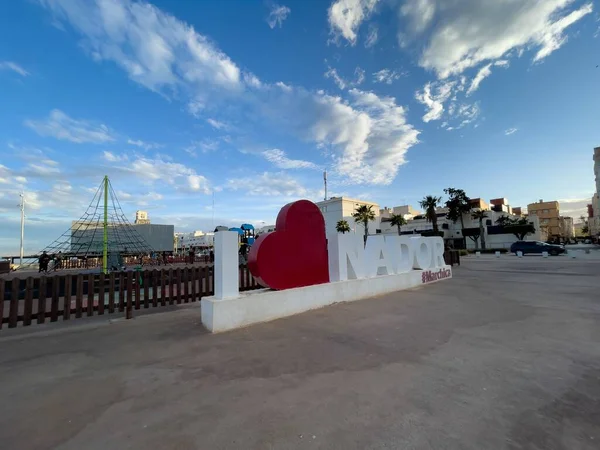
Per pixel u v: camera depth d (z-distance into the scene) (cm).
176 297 868
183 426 268
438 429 255
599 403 293
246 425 268
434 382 341
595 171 4453
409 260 1077
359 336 516
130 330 595
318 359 417
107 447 242
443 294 888
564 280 1103
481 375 357
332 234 835
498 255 2933
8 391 343
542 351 428
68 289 695
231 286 604
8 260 2884
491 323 574
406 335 515
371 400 305
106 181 1670
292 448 235
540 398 304
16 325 626
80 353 467
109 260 2325
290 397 315
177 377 372
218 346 482
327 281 786
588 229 9344
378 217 6275
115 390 341
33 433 262
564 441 238
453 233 5228
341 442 241
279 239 694
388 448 233
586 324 553
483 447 232
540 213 8838
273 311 644
